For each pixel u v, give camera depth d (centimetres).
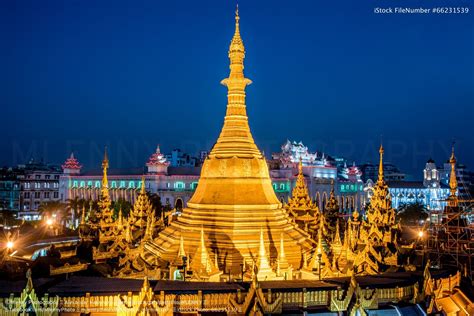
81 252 7081
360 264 6059
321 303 4388
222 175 6456
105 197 8775
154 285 4562
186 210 6700
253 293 4169
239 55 6938
